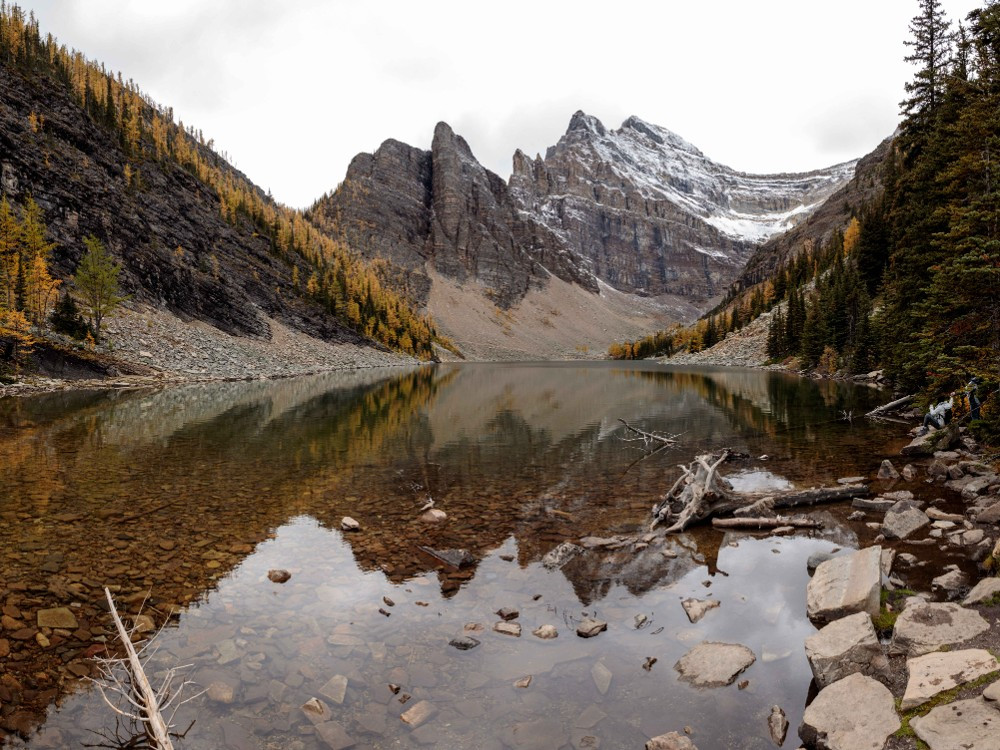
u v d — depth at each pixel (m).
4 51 91.00
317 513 14.16
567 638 7.95
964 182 22.45
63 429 26.91
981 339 16.61
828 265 119.75
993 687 5.22
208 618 8.36
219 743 5.66
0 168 69.81
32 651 7.20
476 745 5.72
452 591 9.56
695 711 6.27
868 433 25.89
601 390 59.22
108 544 11.34
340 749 5.62
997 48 22.58
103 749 5.50
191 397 44.88
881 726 5.36
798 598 9.17
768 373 85.44
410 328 178.75
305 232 192.75
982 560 9.66
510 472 19.55
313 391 55.50
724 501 13.92
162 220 101.31
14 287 53.44
